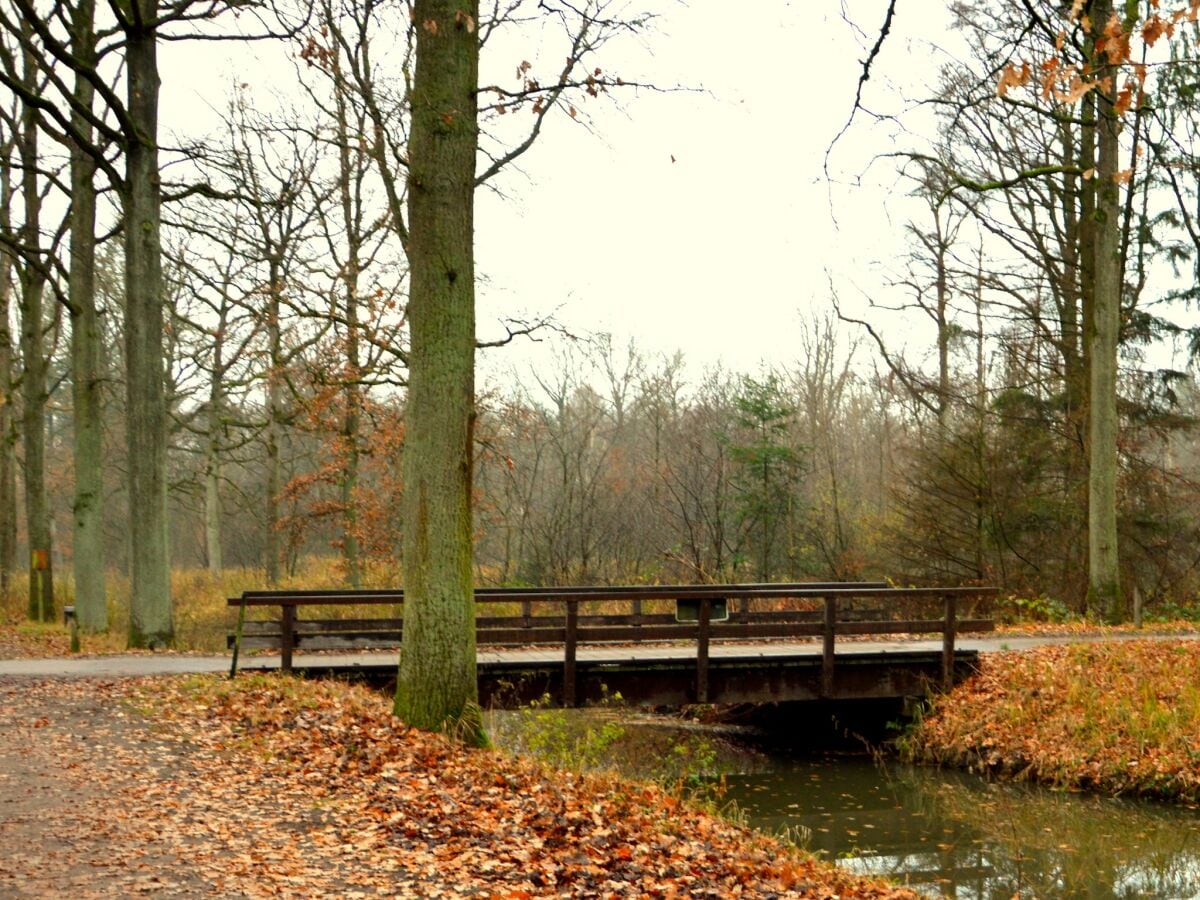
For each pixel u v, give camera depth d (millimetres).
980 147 24500
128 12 17672
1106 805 12445
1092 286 24719
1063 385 27422
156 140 17766
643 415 44281
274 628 17172
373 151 17312
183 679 12836
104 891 5902
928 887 9586
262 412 32656
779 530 34594
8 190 26625
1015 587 26844
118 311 36406
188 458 48781
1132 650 16625
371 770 9180
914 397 31562
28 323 24672
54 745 9602
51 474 46562
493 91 10805
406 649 10859
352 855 6965
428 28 10250
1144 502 26828
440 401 10625
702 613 14766
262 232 24172
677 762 14930
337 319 19953
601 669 14391
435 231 10477
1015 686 15469
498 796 8633
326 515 26344
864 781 13945
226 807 7879
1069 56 7684
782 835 11078
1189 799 12328
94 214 21344
